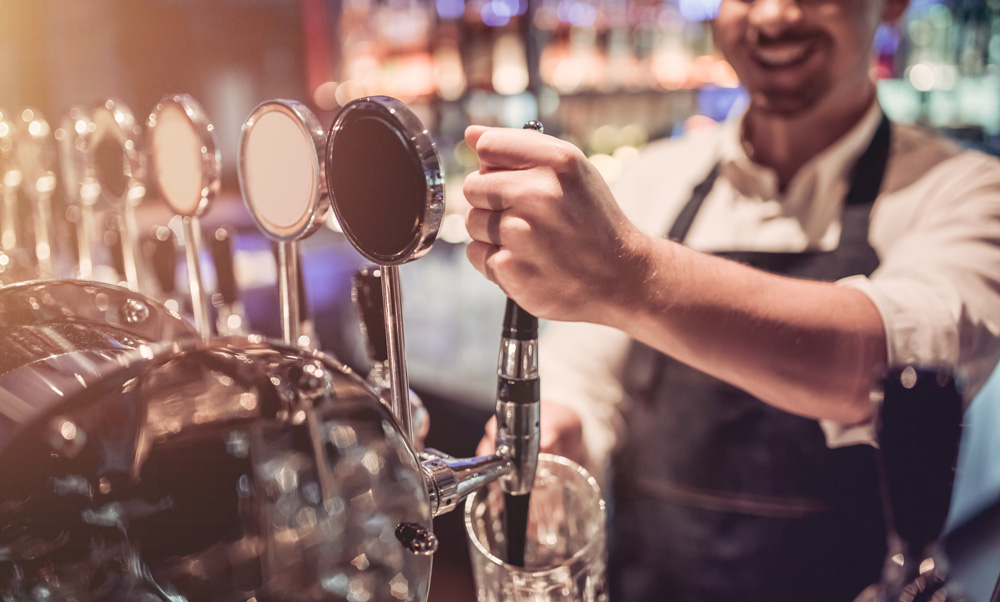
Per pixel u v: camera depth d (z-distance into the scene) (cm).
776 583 114
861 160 118
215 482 26
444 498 37
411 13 228
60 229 83
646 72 230
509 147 42
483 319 204
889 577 48
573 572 43
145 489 26
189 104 49
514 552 44
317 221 41
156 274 77
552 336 136
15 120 78
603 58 225
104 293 39
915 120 228
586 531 47
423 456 39
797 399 66
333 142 36
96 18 161
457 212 213
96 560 26
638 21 229
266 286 96
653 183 148
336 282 202
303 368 29
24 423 27
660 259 51
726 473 117
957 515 192
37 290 38
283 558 26
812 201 122
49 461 26
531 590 42
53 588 26
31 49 150
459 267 208
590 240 44
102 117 63
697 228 134
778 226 125
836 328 65
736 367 60
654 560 126
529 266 43
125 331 37
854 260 114
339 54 226
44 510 26
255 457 26
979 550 188
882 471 47
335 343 202
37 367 30
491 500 47
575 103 231
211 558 25
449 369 193
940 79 231
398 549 29
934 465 45
